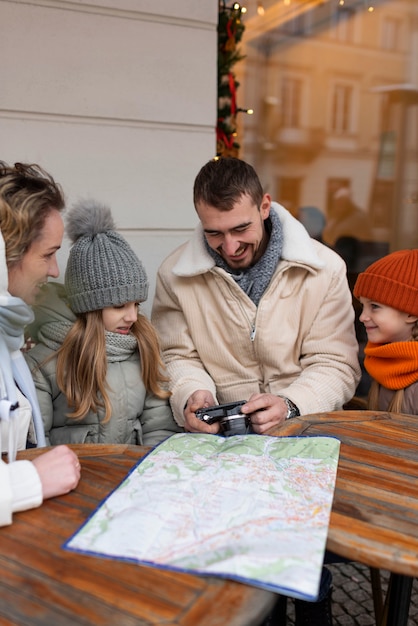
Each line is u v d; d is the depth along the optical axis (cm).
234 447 127
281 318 183
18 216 125
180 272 185
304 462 120
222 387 194
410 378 166
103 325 168
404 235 641
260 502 102
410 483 112
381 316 168
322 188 734
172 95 249
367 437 135
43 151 231
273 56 665
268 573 82
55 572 85
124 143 244
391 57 664
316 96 720
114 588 81
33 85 225
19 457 123
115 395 170
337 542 92
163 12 240
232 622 74
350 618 201
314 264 178
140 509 100
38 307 172
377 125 694
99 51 233
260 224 174
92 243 165
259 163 720
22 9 218
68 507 103
